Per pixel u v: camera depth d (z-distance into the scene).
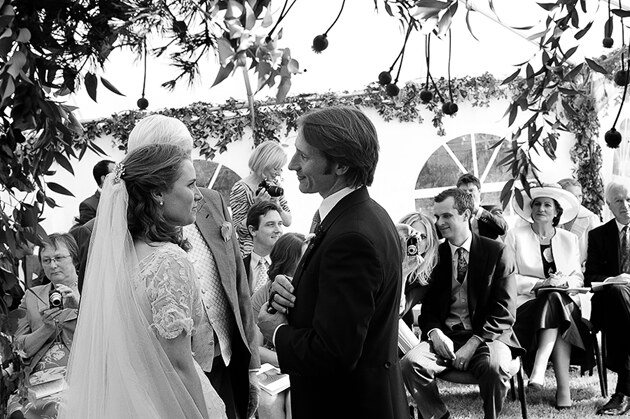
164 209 2.68
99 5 2.53
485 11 7.61
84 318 2.62
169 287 2.53
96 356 2.54
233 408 3.82
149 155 2.67
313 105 9.96
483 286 5.73
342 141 2.73
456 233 5.82
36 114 2.44
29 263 4.69
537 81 4.51
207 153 9.94
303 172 2.80
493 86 9.91
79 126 2.68
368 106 10.05
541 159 9.78
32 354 4.17
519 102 2.86
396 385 2.78
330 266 2.63
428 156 10.20
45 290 4.64
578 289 6.61
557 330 6.66
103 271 2.56
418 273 5.86
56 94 2.67
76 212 9.38
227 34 2.06
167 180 2.66
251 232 5.52
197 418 2.53
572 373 7.79
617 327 6.46
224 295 3.81
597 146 9.54
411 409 6.05
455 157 10.19
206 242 3.79
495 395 5.57
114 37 2.59
